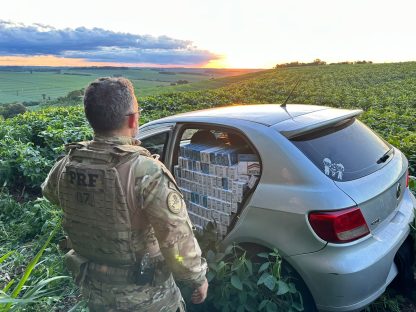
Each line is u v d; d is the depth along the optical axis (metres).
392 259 2.68
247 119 3.12
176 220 1.63
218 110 3.62
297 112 3.21
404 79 43.31
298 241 2.58
